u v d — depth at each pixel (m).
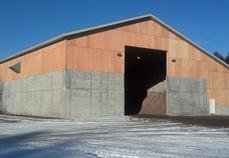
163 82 42.41
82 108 33.91
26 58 41.25
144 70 46.91
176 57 40.78
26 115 39.78
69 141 17.59
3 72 48.06
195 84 42.09
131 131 23.19
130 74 49.78
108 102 35.25
